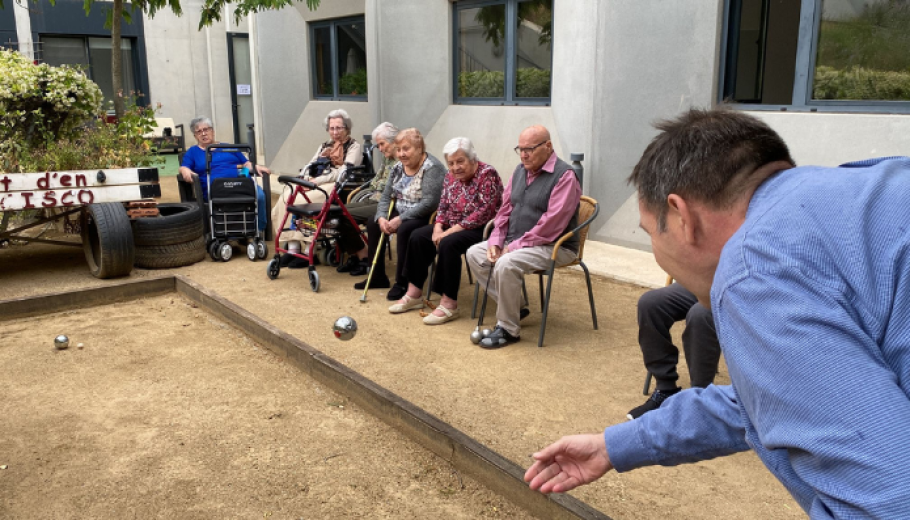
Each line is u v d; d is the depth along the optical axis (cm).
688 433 132
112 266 585
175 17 1688
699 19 584
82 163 603
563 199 434
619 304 525
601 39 662
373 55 938
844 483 82
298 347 400
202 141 719
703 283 117
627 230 675
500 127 812
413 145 541
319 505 267
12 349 436
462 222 486
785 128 557
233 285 589
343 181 577
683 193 111
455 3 857
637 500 267
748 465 296
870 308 87
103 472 291
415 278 511
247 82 1711
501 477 271
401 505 267
